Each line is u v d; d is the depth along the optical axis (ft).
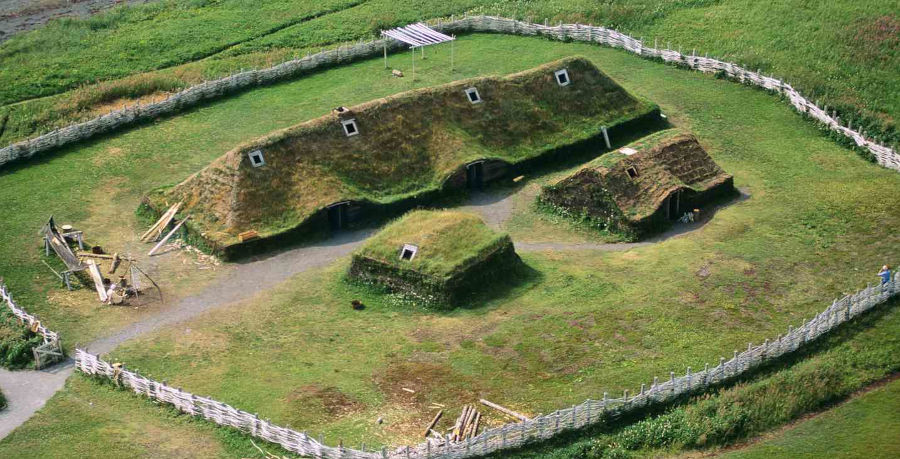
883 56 292.81
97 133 270.87
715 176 237.25
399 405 171.01
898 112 270.26
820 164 252.01
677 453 161.27
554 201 234.17
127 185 248.52
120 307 200.95
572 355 182.80
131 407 171.73
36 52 326.24
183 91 285.02
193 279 210.79
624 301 198.29
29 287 207.31
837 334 186.80
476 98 254.06
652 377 176.24
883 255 212.02
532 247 221.66
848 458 159.94
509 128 253.03
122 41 332.39
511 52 318.04
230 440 162.91
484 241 204.85
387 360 183.21
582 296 200.85
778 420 167.63
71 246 220.43
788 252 214.69
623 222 223.10
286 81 302.86
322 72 307.99
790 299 198.39
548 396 172.35
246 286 208.33
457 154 241.14
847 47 299.58
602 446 160.86
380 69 308.40
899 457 159.53
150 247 221.87
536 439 162.20
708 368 177.27
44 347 183.52
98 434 164.55
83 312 199.21
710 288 201.77
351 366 181.78
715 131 269.03
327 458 156.35
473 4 352.49
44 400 174.09
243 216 221.05
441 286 196.54
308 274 212.02
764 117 275.39
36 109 284.82
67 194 244.01
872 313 191.72
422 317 196.03
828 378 174.19
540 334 188.96
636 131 267.80
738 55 302.45
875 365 179.73
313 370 180.86
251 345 188.96
